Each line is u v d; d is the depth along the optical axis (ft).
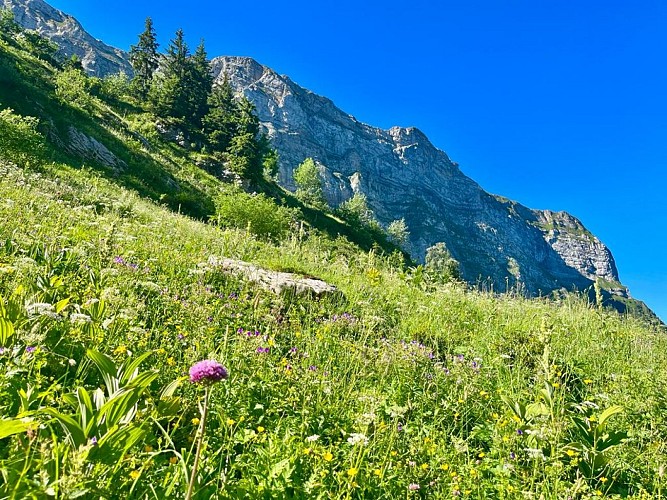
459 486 12.04
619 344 29.48
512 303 38.27
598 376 22.81
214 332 18.30
